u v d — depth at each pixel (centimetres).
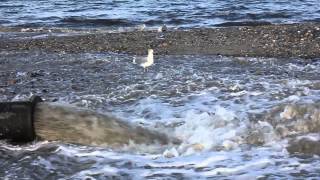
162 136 736
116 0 5175
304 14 3431
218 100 922
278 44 1803
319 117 745
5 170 632
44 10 4491
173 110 872
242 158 634
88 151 695
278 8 3884
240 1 4591
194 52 1725
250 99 913
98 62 1462
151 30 2573
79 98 976
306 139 681
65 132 736
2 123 733
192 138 723
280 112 795
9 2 5422
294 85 1016
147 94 995
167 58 1552
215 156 646
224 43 1881
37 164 648
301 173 576
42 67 1412
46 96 1002
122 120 763
